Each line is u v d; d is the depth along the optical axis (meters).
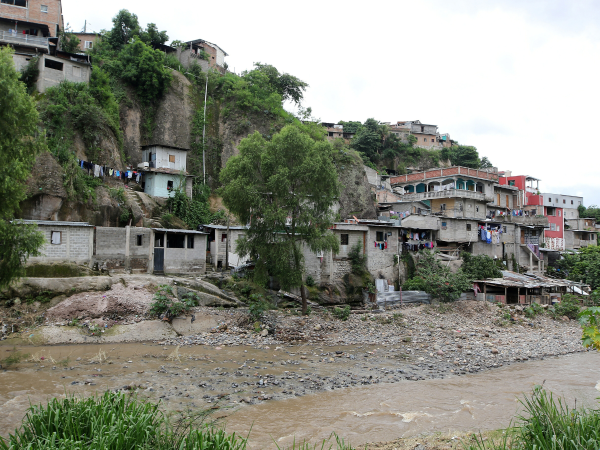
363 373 19.06
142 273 31.62
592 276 50.03
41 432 8.36
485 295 40.59
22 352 20.59
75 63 42.12
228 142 52.03
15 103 16.48
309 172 28.34
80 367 18.33
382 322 30.62
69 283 26.22
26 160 18.14
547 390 17.30
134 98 48.34
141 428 8.16
